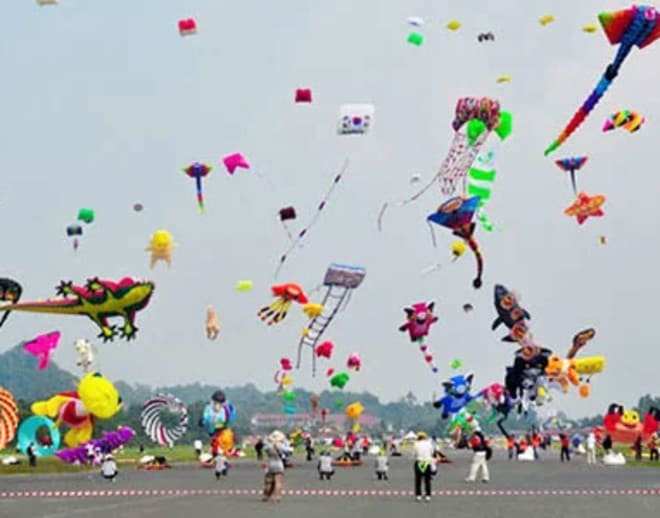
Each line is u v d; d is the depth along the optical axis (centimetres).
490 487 4012
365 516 2727
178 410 6831
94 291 5234
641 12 2980
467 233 4953
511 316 6662
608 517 2689
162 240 4525
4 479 4944
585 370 6669
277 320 5241
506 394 7525
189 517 2714
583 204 5122
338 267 5275
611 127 4238
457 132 4425
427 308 6419
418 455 3344
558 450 10656
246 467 6625
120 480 4816
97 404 5953
